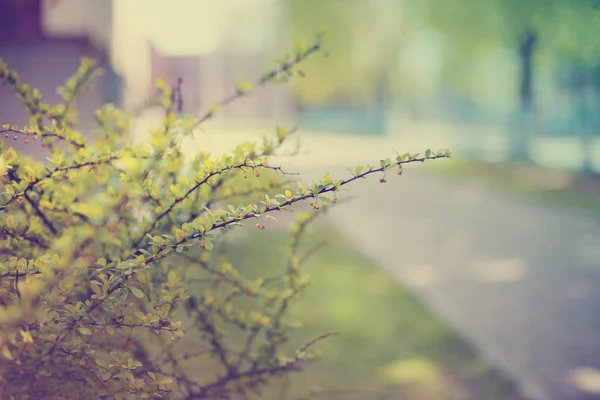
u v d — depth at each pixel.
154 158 2.11
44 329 2.03
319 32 3.10
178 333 2.17
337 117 53.75
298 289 3.09
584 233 11.12
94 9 7.45
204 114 3.10
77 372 2.26
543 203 14.94
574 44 17.08
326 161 24.02
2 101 5.63
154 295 2.31
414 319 6.34
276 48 42.66
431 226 12.20
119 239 2.62
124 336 2.62
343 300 6.91
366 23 30.88
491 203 15.29
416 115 44.75
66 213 2.55
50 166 2.42
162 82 2.99
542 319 6.49
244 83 3.10
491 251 9.82
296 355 2.96
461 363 5.24
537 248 9.98
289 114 53.50
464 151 28.47
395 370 5.05
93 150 2.47
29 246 2.53
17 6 6.15
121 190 2.53
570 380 5.00
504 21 20.06
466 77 27.28
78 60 6.28
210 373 3.93
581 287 7.67
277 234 9.48
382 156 26.30
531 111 23.05
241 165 2.30
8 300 2.13
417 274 8.41
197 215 2.62
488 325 6.32
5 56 6.18
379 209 14.55
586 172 18.75
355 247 9.84
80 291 2.35
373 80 35.72
